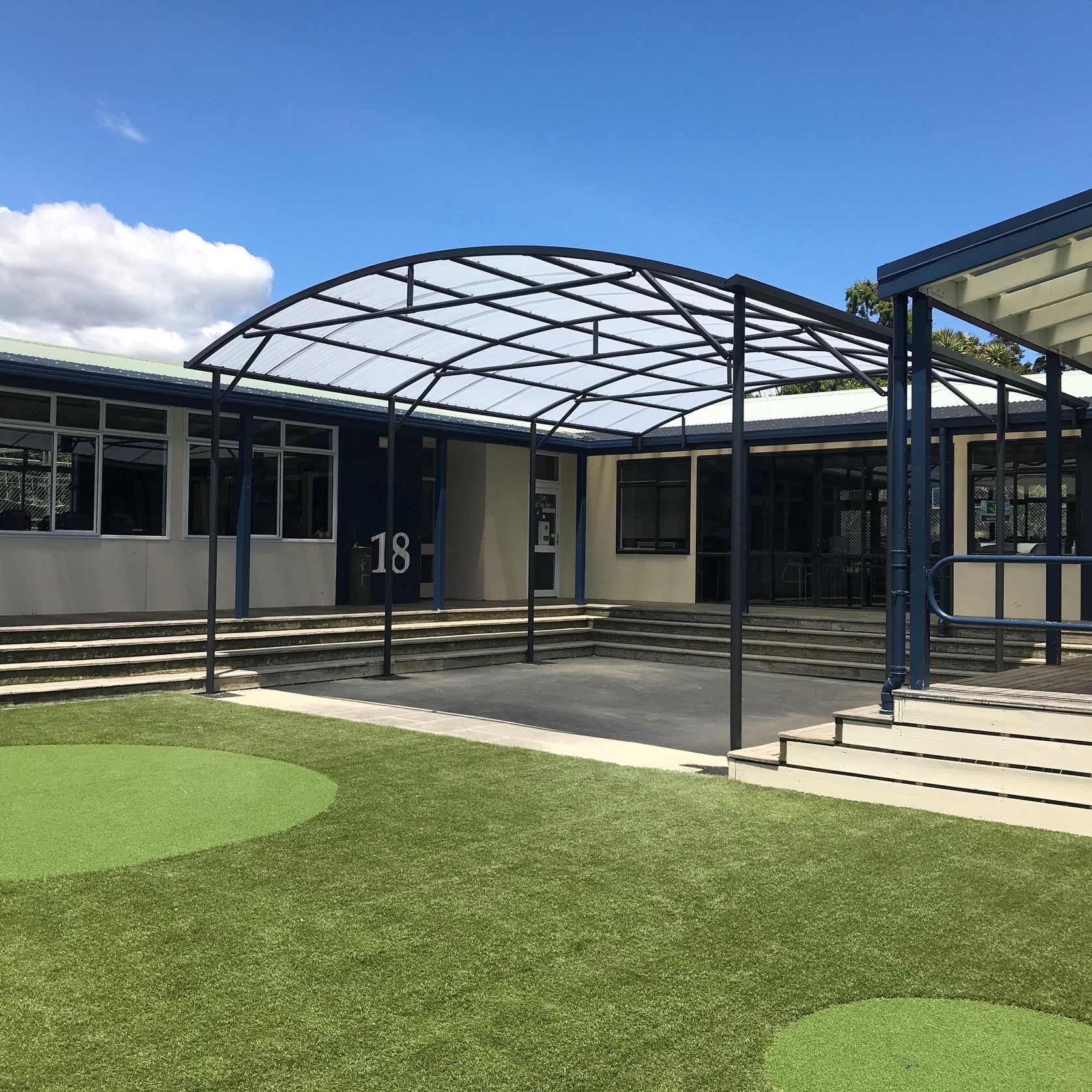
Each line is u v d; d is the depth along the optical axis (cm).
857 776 618
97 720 842
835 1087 278
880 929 398
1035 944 384
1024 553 1348
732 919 407
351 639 1241
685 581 1761
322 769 676
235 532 1370
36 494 1179
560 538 1852
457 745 770
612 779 664
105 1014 314
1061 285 704
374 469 1553
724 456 1723
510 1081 277
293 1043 296
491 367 1119
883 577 1565
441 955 365
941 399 1438
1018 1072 288
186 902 418
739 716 690
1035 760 565
